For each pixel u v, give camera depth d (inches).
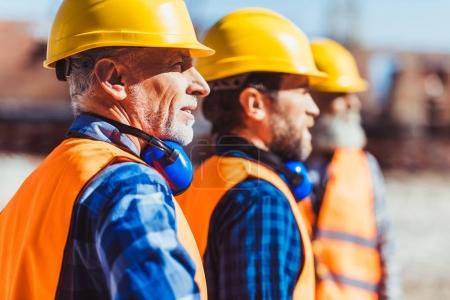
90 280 51.3
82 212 51.4
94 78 57.1
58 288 51.6
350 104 136.5
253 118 81.4
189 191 78.1
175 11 58.6
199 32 765.3
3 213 60.8
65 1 60.0
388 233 131.2
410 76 991.6
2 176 612.7
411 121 964.6
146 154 57.6
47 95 902.4
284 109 81.7
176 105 58.4
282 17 86.4
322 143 132.6
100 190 51.4
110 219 49.6
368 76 983.6
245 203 72.6
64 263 51.6
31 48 935.0
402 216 518.9
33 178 58.5
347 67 138.3
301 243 73.1
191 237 56.6
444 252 404.2
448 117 972.6
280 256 70.7
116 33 56.4
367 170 132.3
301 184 79.8
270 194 72.7
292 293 71.5
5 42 935.7
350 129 134.8
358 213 127.0
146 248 48.6
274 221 71.5
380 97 975.6
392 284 128.6
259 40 82.7
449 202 603.5
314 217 125.1
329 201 125.5
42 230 53.2
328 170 128.5
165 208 51.4
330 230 124.3
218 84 82.9
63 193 53.1
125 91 57.0
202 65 84.6
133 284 47.6
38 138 884.0
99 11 57.1
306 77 83.7
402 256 390.3
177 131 58.7
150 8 57.3
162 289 48.1
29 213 55.7
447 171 912.3
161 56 57.7
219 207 74.1
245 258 70.6
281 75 82.0
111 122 56.7
